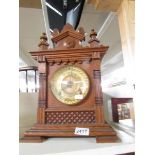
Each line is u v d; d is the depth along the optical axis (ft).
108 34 5.78
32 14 5.17
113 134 1.98
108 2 2.92
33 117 2.82
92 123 2.11
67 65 2.29
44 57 2.31
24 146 1.89
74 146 1.84
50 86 2.27
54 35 2.39
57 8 3.35
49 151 1.70
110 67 8.48
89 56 2.27
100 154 1.74
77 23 3.47
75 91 2.21
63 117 2.18
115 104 2.94
